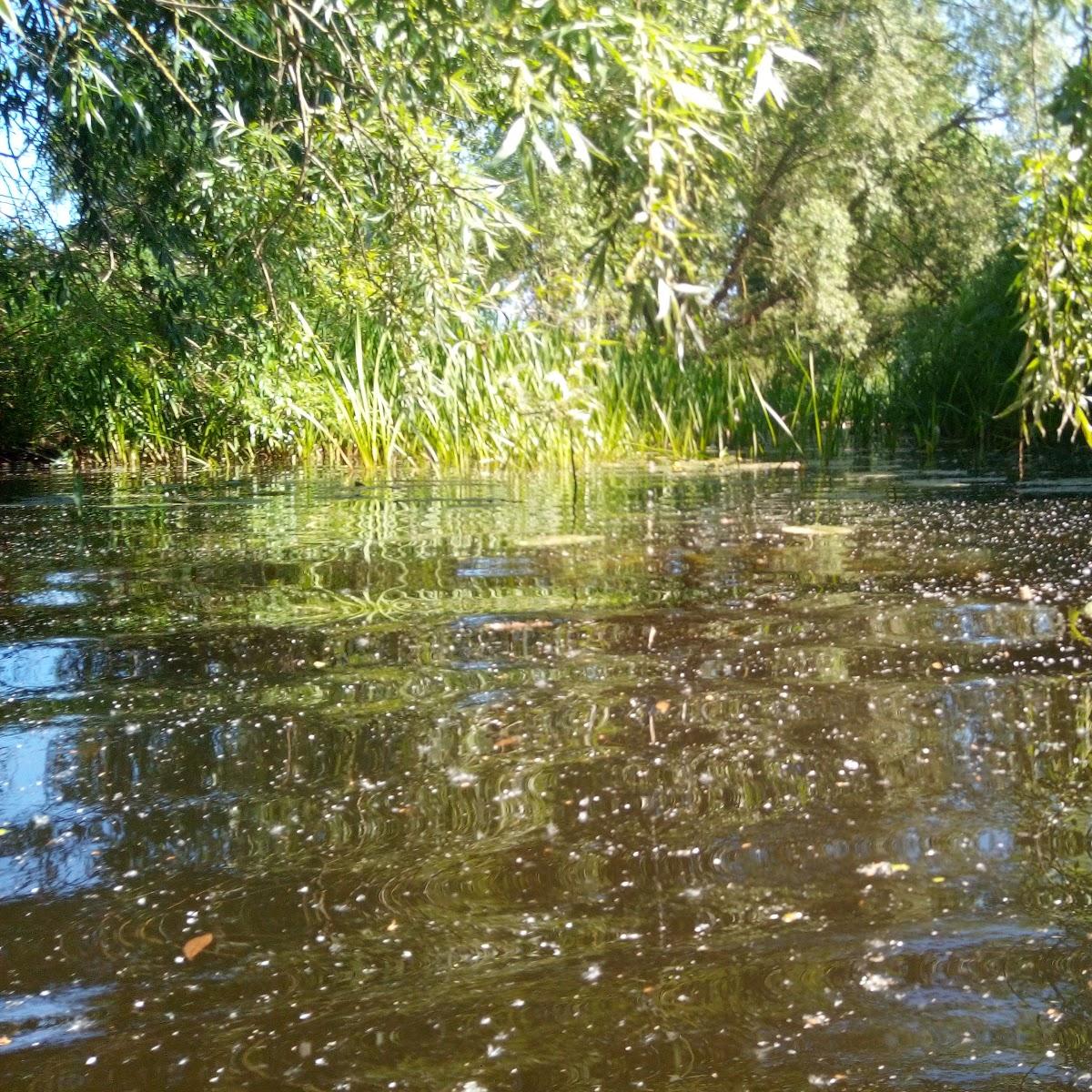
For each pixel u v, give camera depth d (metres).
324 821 1.92
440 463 9.01
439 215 4.80
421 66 4.22
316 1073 1.28
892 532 4.66
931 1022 1.34
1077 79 3.50
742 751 2.17
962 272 20.09
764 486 6.88
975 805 1.91
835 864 1.72
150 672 2.79
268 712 2.46
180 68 6.28
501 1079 1.26
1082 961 1.45
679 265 2.76
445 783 2.06
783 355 14.74
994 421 9.91
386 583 3.80
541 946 1.53
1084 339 3.74
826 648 2.84
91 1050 1.34
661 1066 1.28
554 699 2.50
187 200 7.52
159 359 9.66
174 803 2.01
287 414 9.79
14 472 9.52
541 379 7.74
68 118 5.10
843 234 18.47
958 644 2.84
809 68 17.16
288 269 7.70
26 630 3.23
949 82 18.34
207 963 1.51
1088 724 2.25
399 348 5.26
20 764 2.19
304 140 4.64
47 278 7.98
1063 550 4.10
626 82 2.98
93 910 1.65
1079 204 3.62
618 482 7.33
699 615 3.24
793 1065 1.27
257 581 3.90
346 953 1.53
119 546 4.77
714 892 1.65
